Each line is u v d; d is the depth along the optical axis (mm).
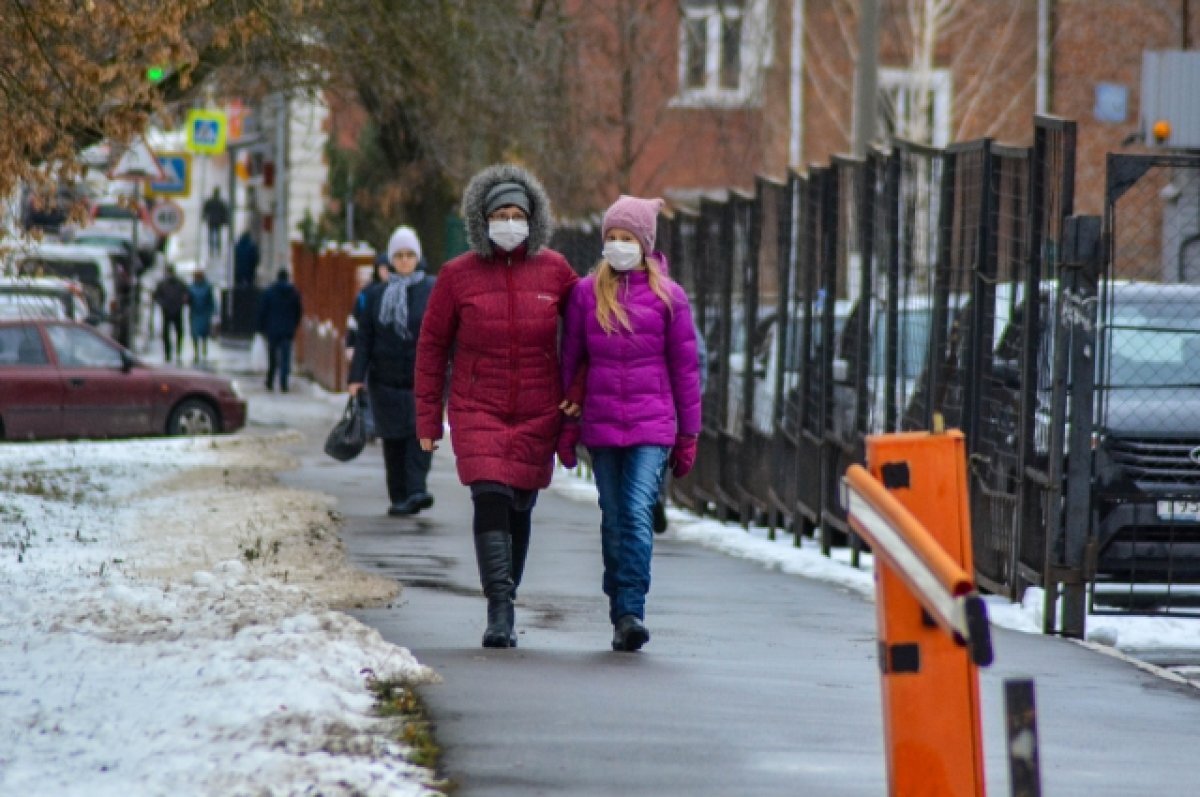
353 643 28922
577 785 21375
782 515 59625
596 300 31609
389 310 55250
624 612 31719
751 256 60375
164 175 94188
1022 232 41594
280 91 76812
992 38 150375
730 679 29156
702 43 132875
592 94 123500
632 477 31625
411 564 44500
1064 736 26391
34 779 20703
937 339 45719
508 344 31625
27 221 58656
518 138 95375
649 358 31656
